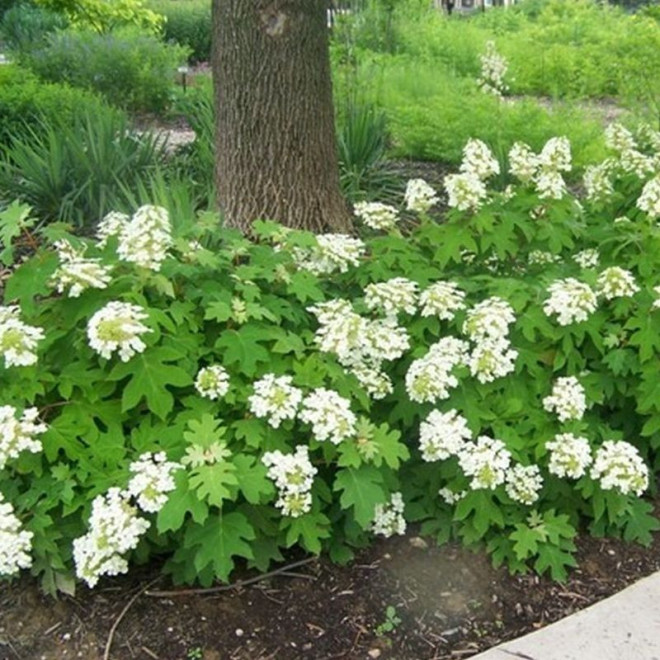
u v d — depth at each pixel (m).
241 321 2.66
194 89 9.57
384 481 2.68
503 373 2.70
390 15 13.54
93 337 2.35
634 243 3.25
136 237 2.61
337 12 10.27
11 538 2.26
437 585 2.66
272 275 2.90
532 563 2.76
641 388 2.85
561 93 11.62
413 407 2.78
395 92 8.93
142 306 2.56
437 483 2.82
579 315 2.77
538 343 2.93
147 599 2.55
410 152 7.29
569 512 2.88
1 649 2.40
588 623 2.50
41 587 2.55
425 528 2.81
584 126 7.39
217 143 4.70
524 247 3.28
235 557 2.70
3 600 2.54
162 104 10.44
